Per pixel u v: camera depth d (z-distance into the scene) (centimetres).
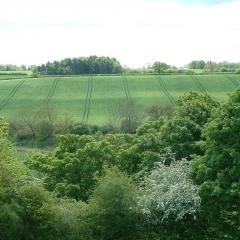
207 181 2803
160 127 4103
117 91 10694
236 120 2823
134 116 8512
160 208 2942
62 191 3572
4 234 2662
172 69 14988
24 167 3170
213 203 2867
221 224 2966
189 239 3088
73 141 4094
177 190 2938
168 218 3042
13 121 8419
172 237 3017
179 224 3067
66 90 10850
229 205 2827
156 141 3741
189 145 3534
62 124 8369
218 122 2919
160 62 15662
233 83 10831
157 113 8638
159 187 3048
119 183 3027
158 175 3188
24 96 10425
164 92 10488
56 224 2878
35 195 2816
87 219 2994
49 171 3794
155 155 3528
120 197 2995
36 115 8338
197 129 3600
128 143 4231
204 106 3788
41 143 8138
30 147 7919
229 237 3058
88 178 3725
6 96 10412
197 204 2880
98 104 9925
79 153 3822
